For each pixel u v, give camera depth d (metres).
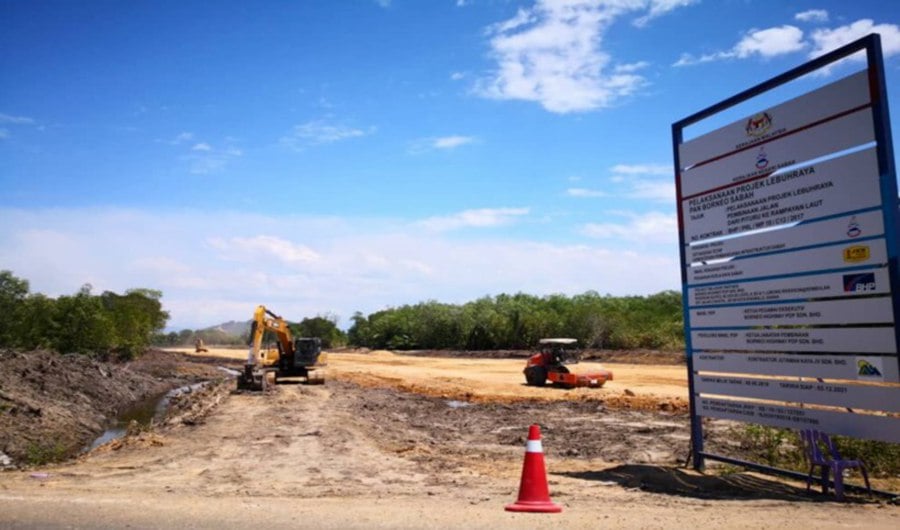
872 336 7.83
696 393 10.55
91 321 48.94
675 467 11.05
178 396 33.59
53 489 8.69
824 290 8.40
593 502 7.83
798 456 11.75
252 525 6.38
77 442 20.33
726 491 8.91
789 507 7.48
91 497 7.85
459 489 9.12
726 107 10.09
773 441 12.41
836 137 8.27
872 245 7.82
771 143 9.20
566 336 60.78
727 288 9.90
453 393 29.80
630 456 13.35
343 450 13.80
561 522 6.48
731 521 6.58
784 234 8.98
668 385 30.80
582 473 10.59
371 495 8.43
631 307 67.12
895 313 7.55
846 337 8.14
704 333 10.37
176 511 6.98
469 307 80.12
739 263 9.70
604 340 57.56
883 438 7.74
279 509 7.11
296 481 10.01
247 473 10.85
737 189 9.75
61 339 47.59
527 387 31.86
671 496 8.41
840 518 6.80
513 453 13.89
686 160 10.78
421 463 12.16
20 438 18.58
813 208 8.57
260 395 27.86
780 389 9.03
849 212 8.10
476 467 11.75
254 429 17.31
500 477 10.54
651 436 15.92
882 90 7.76
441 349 77.31
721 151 10.06
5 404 21.03
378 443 15.23
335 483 9.81
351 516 6.75
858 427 8.04
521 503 7.16
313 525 6.37
